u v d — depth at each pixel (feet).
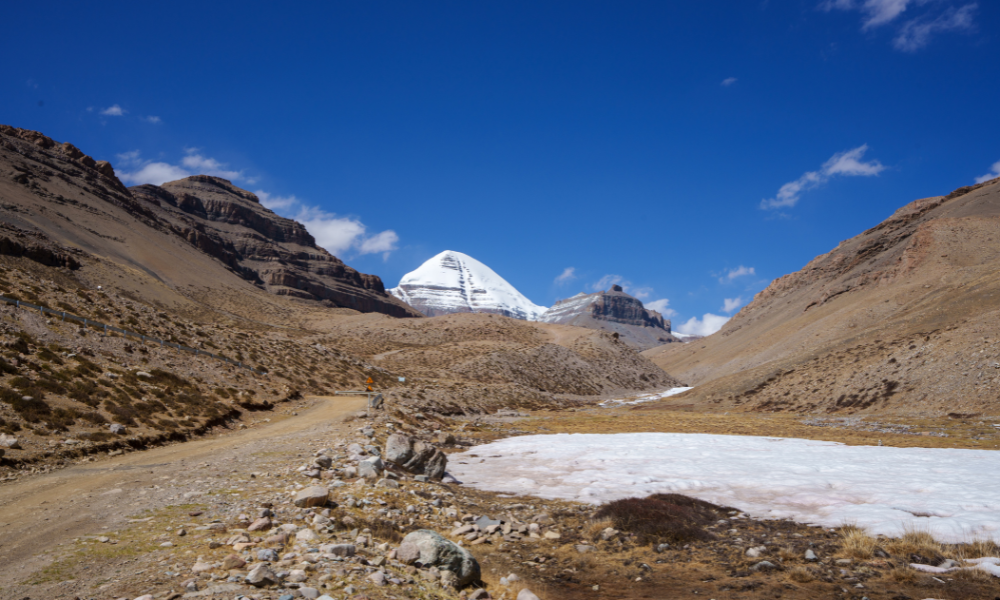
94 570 26.86
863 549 36.99
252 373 144.97
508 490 64.44
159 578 25.43
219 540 32.30
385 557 31.73
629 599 31.32
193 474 54.65
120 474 53.62
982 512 45.83
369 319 608.60
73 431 66.08
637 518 45.37
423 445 69.92
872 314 404.16
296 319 625.41
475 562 32.42
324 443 79.15
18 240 380.37
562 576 35.65
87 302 129.18
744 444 112.68
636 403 345.92
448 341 505.25
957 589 30.66
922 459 84.58
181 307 460.14
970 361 191.72
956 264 410.72
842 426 168.86
